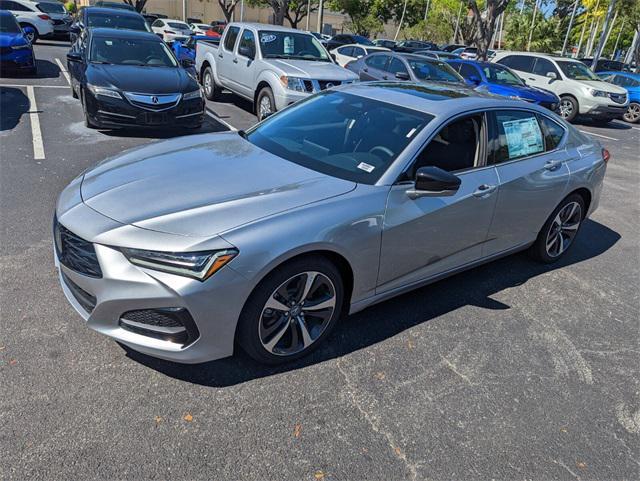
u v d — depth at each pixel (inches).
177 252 94.0
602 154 189.5
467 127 140.5
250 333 104.7
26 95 367.9
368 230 114.8
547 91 512.7
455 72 466.6
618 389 119.8
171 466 87.0
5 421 91.9
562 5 1557.6
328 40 1153.4
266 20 2116.1
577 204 180.9
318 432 97.4
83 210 106.1
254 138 150.6
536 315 148.6
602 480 94.3
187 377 107.6
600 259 196.1
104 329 99.7
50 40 860.0
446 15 1729.8
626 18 1403.8
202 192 110.6
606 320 150.3
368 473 90.0
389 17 1764.3
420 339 130.0
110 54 323.0
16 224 168.6
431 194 122.0
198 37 580.1
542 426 105.6
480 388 114.7
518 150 155.5
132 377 105.8
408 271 131.0
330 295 115.6
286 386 108.3
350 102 150.6
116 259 95.8
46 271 141.6
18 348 110.3
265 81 347.9
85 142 274.5
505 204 149.2
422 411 105.8
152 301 94.6
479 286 162.6
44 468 84.0
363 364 118.0
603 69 992.2
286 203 108.0
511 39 1477.6
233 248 96.5
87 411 96.1
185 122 301.7
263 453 91.6
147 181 116.0
